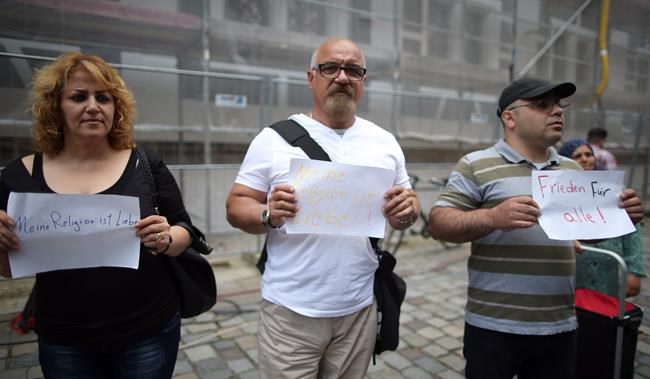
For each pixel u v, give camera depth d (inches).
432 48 285.3
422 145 254.7
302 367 55.6
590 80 183.5
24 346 106.6
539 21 254.8
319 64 57.5
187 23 202.8
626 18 152.0
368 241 57.8
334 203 51.8
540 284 57.4
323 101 57.7
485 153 62.9
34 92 49.9
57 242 46.4
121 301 50.4
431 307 144.9
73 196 46.4
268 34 225.6
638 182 129.3
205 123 185.2
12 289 113.5
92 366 51.0
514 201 51.4
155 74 176.2
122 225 47.6
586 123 192.1
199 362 106.7
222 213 203.8
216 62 216.5
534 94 56.9
